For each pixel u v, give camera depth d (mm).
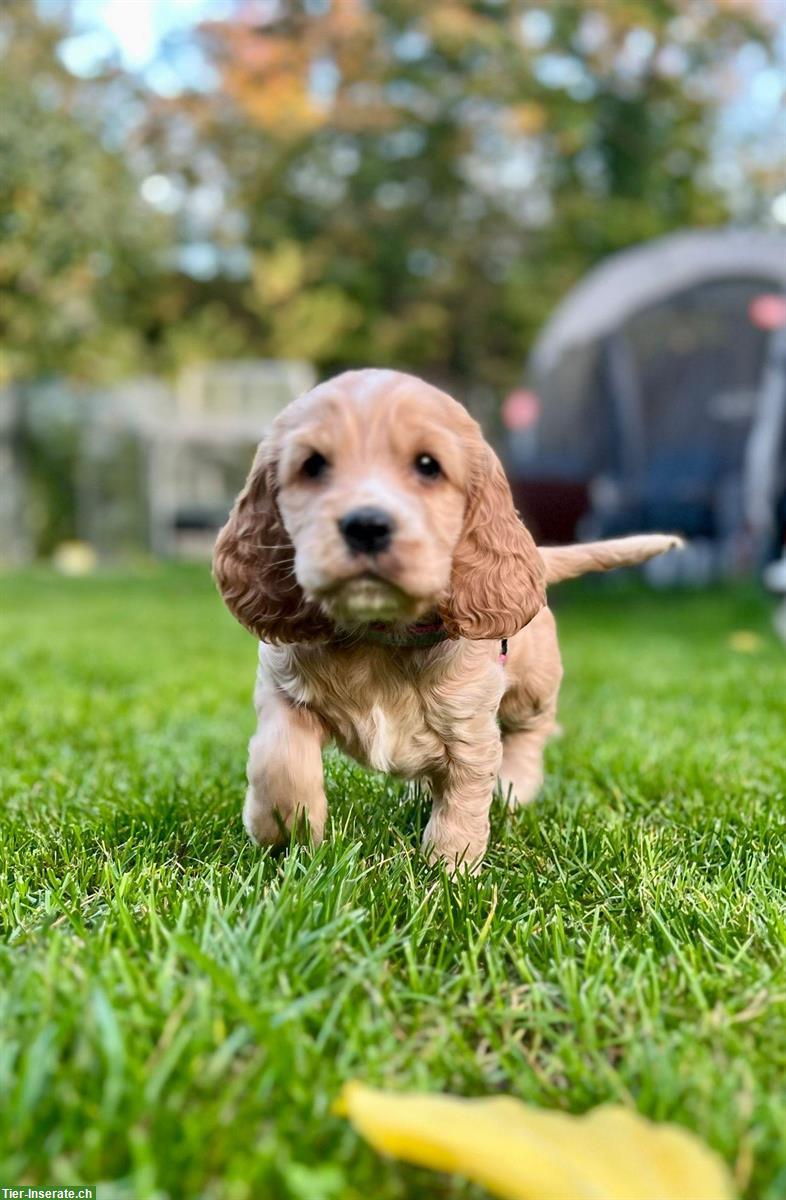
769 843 2865
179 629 8852
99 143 15969
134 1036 1658
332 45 20359
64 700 5180
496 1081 1667
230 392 20469
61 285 16078
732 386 13266
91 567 17453
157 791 3250
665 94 21016
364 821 2871
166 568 16781
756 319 11641
